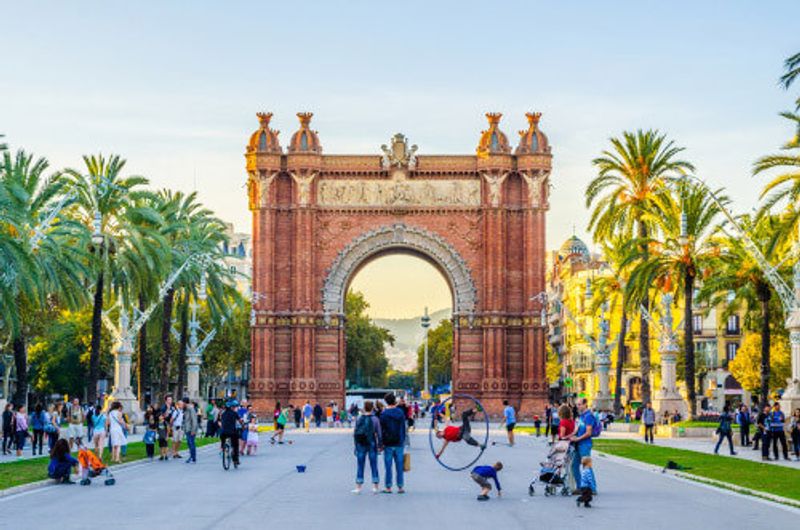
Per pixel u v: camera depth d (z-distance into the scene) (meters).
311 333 123.50
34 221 71.81
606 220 100.00
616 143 99.38
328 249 125.56
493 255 124.00
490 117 125.75
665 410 91.00
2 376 167.88
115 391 86.88
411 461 56.91
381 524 29.02
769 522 29.61
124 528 28.16
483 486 35.81
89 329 143.88
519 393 124.44
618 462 56.69
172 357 145.50
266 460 57.50
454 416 123.69
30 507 33.38
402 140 126.06
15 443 62.91
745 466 50.84
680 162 98.69
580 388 199.00
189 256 92.19
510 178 126.12
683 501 35.50
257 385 123.12
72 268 72.94
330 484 41.88
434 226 125.56
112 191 79.94
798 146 64.25
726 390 159.12
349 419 132.75
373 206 125.44
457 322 124.81
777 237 64.88
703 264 89.94
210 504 34.22
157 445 69.50
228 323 116.12
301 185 124.31
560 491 37.84
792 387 64.56
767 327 81.88
